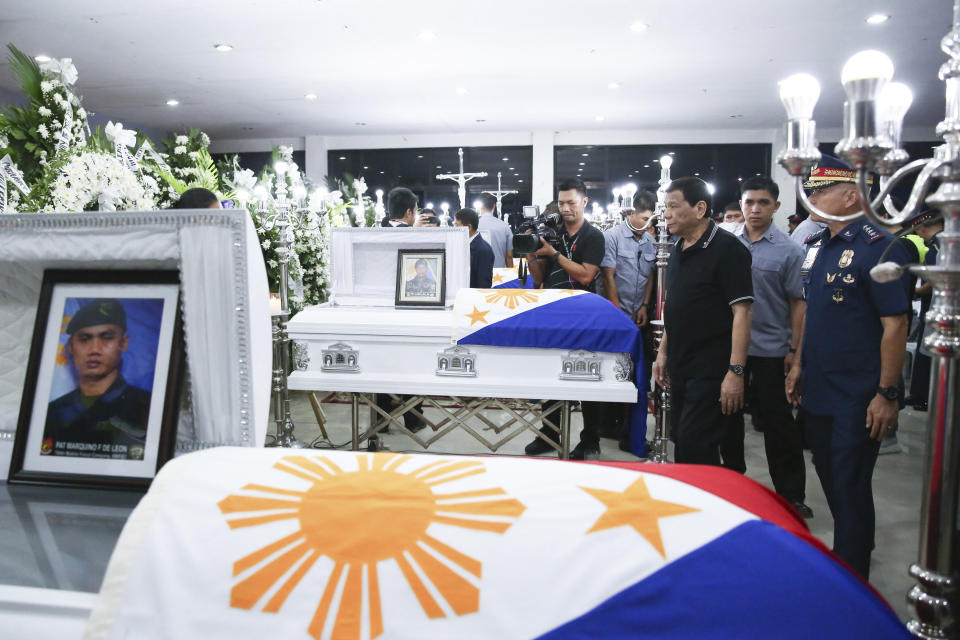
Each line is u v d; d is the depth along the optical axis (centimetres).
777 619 67
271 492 83
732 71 694
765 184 238
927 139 980
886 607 71
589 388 216
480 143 1098
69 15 532
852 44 600
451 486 83
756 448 324
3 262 115
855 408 161
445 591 72
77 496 107
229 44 606
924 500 85
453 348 221
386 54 638
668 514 76
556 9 521
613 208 457
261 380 108
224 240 101
